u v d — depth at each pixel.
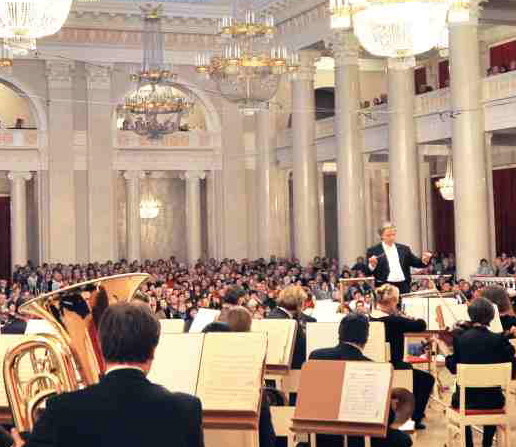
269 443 7.68
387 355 10.90
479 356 10.30
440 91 29.16
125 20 37.94
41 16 13.97
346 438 8.02
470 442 10.77
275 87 24.12
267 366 10.00
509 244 34.25
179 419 4.30
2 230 41.16
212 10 38.28
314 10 33.19
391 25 14.52
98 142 37.97
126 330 4.33
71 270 34.06
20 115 40.75
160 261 36.53
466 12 14.38
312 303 17.06
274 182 38.34
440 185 32.19
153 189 42.88
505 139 31.23
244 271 32.75
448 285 21.56
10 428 7.30
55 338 5.15
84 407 4.29
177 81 38.66
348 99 31.75
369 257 14.65
